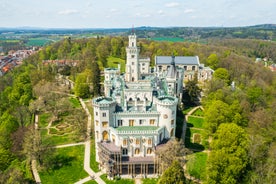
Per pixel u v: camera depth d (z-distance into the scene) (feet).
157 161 284.61
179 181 222.07
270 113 389.80
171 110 313.73
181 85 505.66
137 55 460.14
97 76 569.23
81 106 513.86
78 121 415.64
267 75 649.61
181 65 650.02
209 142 357.41
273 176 242.58
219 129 304.30
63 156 330.34
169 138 323.37
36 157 304.30
